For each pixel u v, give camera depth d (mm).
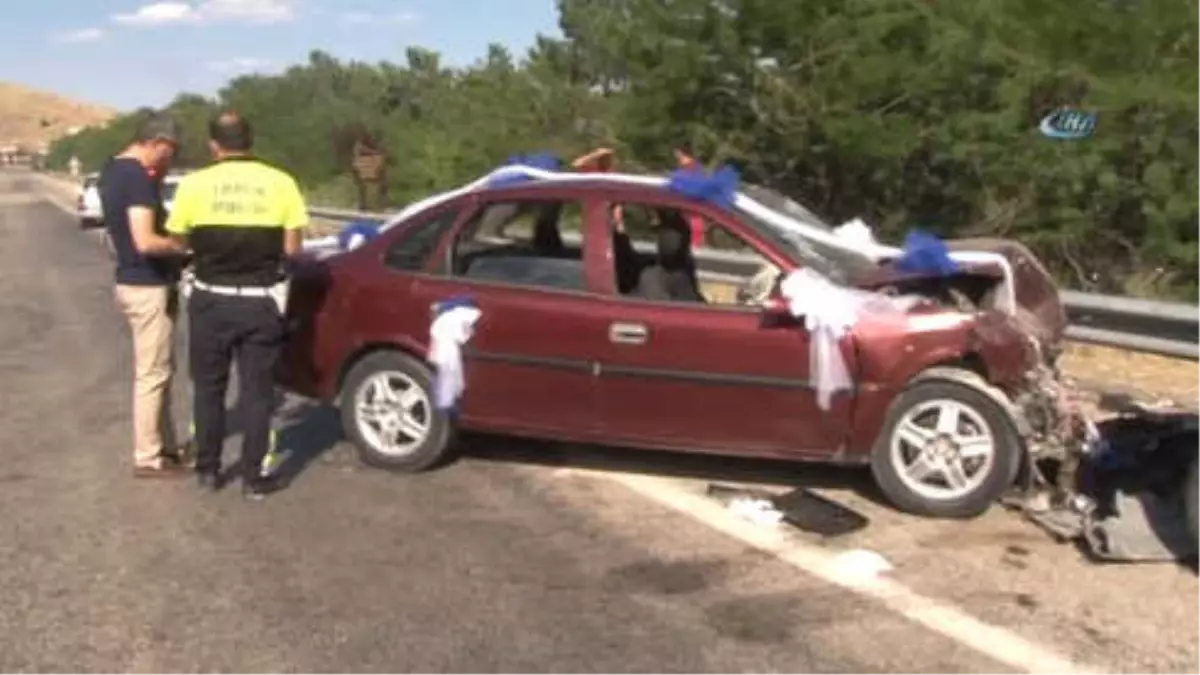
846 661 4570
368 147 32781
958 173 15086
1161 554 5516
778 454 6426
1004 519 6188
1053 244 14016
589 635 4832
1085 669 4477
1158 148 12875
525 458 7461
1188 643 4691
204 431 6828
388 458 7191
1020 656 4594
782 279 6473
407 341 7043
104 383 10094
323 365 7289
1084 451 6199
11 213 46312
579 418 6742
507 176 7297
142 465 7113
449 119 32625
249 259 6539
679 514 6348
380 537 6027
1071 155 13242
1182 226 13016
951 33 14273
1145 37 13242
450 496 6703
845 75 14875
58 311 15156
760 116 16109
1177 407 7957
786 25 15438
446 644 4758
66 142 134250
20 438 8125
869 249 6820
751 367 6340
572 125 27188
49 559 5734
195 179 6500
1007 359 6188
